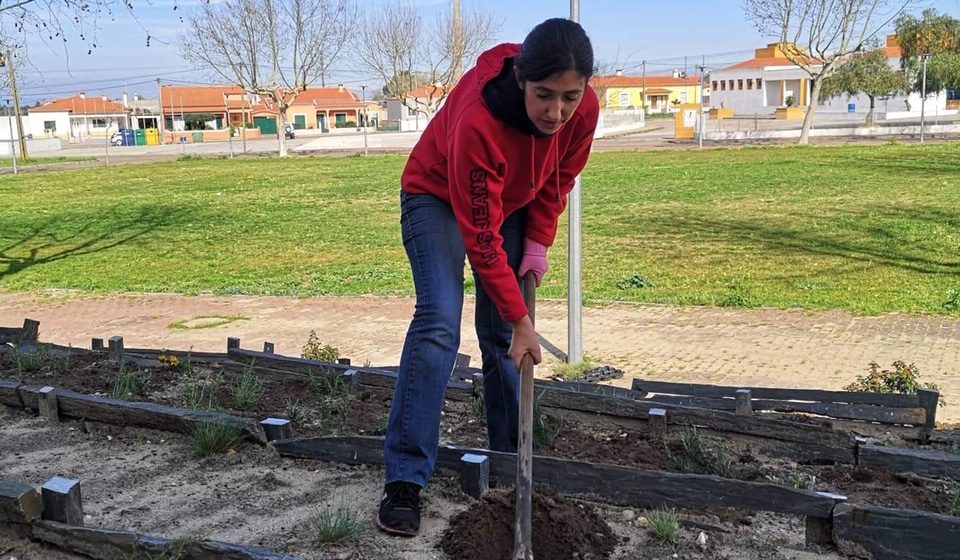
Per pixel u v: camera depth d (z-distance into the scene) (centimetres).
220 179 3428
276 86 5253
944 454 385
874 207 2036
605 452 402
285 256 1720
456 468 347
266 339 997
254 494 343
